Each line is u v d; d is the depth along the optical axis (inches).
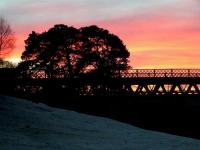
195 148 982.4
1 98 1434.5
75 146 907.4
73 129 1154.7
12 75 1774.1
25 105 1437.0
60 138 992.2
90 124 1288.1
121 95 1994.3
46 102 1876.2
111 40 2453.2
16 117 1192.8
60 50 2402.8
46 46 2439.7
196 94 2105.1
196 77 2150.6
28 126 1090.7
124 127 1321.4
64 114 1411.2
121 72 2277.3
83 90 2096.5
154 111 1993.1
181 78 2130.9
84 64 2359.7
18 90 1855.3
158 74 2118.6
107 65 2361.0
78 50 2412.6
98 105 1937.7
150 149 931.3
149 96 2052.2
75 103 1915.6
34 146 861.8
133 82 2087.8
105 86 2098.9
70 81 2032.5
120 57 2460.6
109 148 916.6
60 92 1978.3
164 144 1019.3
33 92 1927.9
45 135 1006.4
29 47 2454.5
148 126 1833.2
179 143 1049.5
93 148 901.2
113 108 1946.4
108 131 1192.8
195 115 1955.0
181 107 2030.0
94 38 2444.6
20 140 910.4
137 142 1029.8
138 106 1999.3
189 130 1777.8
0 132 975.0
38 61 2393.0
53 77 2114.9
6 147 825.5
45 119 1242.0
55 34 2421.3
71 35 2426.2
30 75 2032.5
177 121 1902.1
